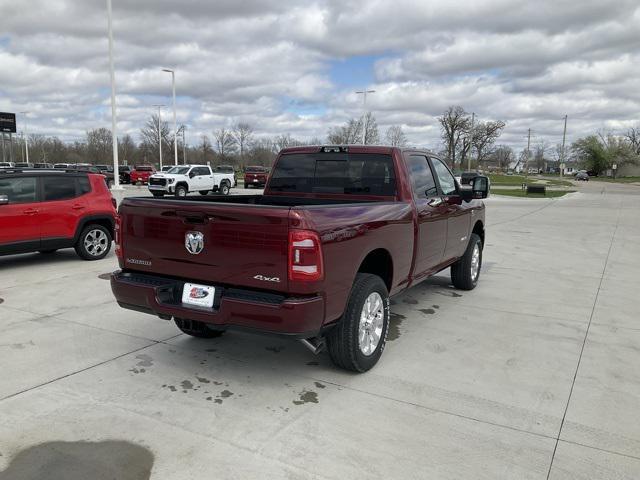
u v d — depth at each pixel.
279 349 4.60
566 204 27.30
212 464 2.80
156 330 5.07
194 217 3.56
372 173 4.89
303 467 2.78
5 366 4.11
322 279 3.32
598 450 2.99
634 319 5.65
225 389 3.75
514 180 77.25
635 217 19.03
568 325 5.39
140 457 2.86
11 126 57.75
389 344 4.75
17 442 3.00
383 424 3.25
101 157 85.50
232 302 3.39
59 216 8.30
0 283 7.03
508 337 4.98
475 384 3.88
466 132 84.81
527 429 3.21
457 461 2.86
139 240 3.90
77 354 4.40
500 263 9.15
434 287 7.15
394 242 4.31
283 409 3.44
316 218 3.33
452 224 5.80
